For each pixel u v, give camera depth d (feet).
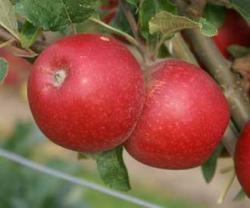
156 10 1.72
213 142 1.69
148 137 1.65
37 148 4.63
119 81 1.55
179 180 9.98
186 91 1.65
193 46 1.96
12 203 4.35
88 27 1.78
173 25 1.65
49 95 1.55
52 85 1.55
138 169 10.20
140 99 1.61
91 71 1.54
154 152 1.67
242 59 1.97
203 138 1.66
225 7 2.02
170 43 1.93
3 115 10.61
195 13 1.92
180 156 1.67
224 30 2.08
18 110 10.72
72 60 1.55
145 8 1.72
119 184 1.82
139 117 1.65
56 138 1.59
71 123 1.55
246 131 1.81
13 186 4.37
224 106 1.70
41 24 1.62
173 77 1.66
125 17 1.93
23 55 1.71
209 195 9.77
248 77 1.96
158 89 1.65
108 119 1.55
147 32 1.72
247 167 1.79
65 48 1.56
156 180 10.04
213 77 1.95
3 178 4.35
